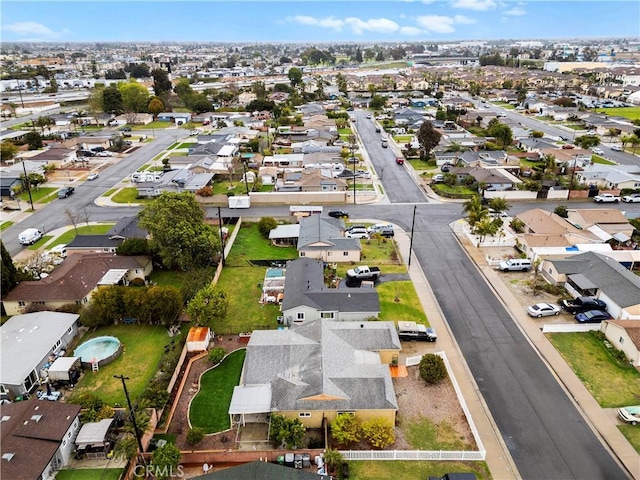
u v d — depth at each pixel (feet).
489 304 185.37
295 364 137.18
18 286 180.96
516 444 121.70
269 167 361.51
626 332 152.97
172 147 454.40
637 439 123.03
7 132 499.10
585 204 296.30
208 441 122.62
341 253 219.61
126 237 226.58
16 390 136.15
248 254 230.48
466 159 369.71
